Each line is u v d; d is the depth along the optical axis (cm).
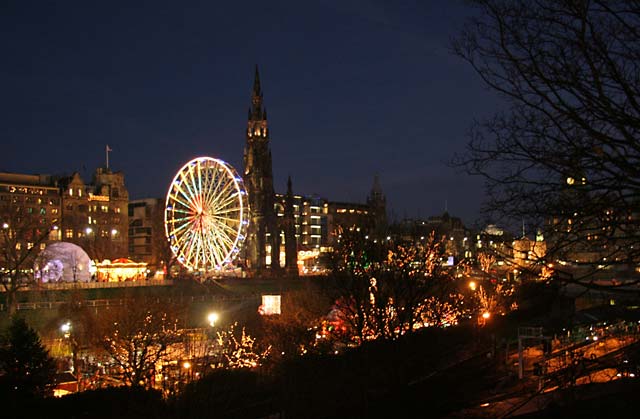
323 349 5247
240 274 17762
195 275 15600
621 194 1471
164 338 7056
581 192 1530
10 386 4922
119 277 15475
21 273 12344
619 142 1426
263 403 5247
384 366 4916
